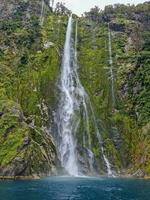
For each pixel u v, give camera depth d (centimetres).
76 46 16800
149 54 15788
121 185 10094
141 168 13175
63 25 17600
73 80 15500
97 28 17688
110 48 16662
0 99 13425
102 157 13550
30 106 13950
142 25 18325
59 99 14650
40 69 15238
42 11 18425
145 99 14938
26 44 16312
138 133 14262
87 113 14538
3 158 11588
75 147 13638
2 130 12194
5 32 16900
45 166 12231
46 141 12875
